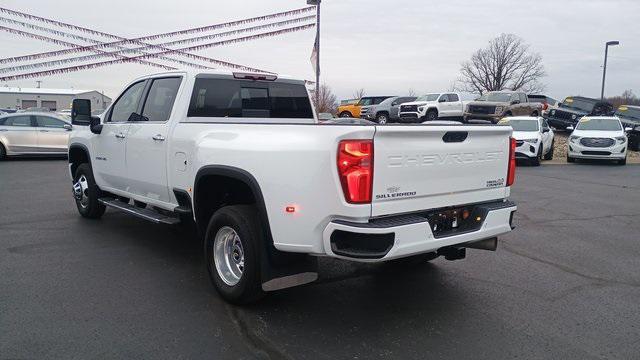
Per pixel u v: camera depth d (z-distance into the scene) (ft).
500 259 19.66
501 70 205.77
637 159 68.39
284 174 12.51
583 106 88.22
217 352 11.60
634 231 24.91
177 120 17.16
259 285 13.70
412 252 12.13
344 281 16.78
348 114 100.22
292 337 12.46
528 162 60.39
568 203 33.09
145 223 24.18
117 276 16.58
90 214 24.38
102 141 21.70
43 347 11.62
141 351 11.56
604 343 12.49
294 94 21.03
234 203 15.70
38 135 53.72
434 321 13.61
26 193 32.35
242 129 14.02
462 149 13.65
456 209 13.83
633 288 16.55
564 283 16.94
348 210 11.60
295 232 12.47
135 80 20.58
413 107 85.87
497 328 13.24
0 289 15.16
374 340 12.39
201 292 15.33
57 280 16.06
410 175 12.36
